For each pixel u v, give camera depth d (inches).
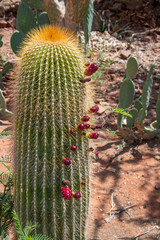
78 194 76.4
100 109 184.5
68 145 77.4
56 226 79.4
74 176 79.4
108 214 122.0
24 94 76.2
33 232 80.0
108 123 182.1
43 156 76.2
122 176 143.0
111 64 241.4
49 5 175.3
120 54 257.1
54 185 77.2
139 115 161.2
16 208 83.7
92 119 86.0
